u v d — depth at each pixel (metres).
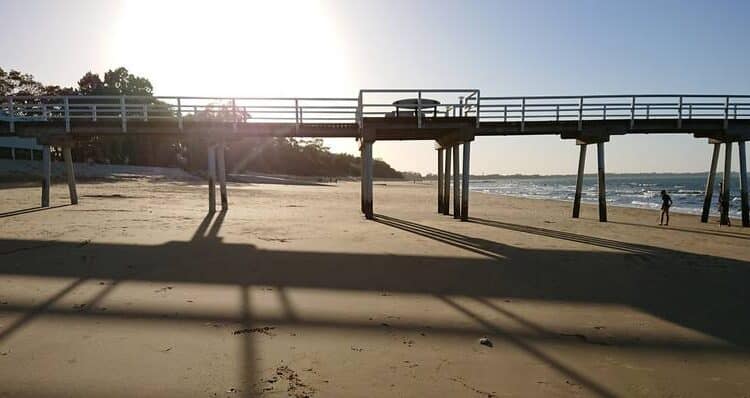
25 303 6.32
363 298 6.98
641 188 82.62
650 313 6.50
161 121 17.53
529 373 4.50
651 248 12.12
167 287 7.30
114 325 5.55
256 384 4.11
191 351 4.82
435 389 4.11
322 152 138.00
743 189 18.86
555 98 17.86
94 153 57.06
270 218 17.45
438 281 8.10
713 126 18.41
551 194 59.91
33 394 3.84
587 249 11.73
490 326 5.86
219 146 20.22
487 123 17.95
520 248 11.70
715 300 7.18
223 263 9.16
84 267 8.50
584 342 5.36
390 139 21.52
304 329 5.59
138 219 15.54
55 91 58.19
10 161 37.06
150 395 3.87
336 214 19.92
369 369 4.50
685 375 4.53
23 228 12.90
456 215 19.75
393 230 14.67
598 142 18.86
